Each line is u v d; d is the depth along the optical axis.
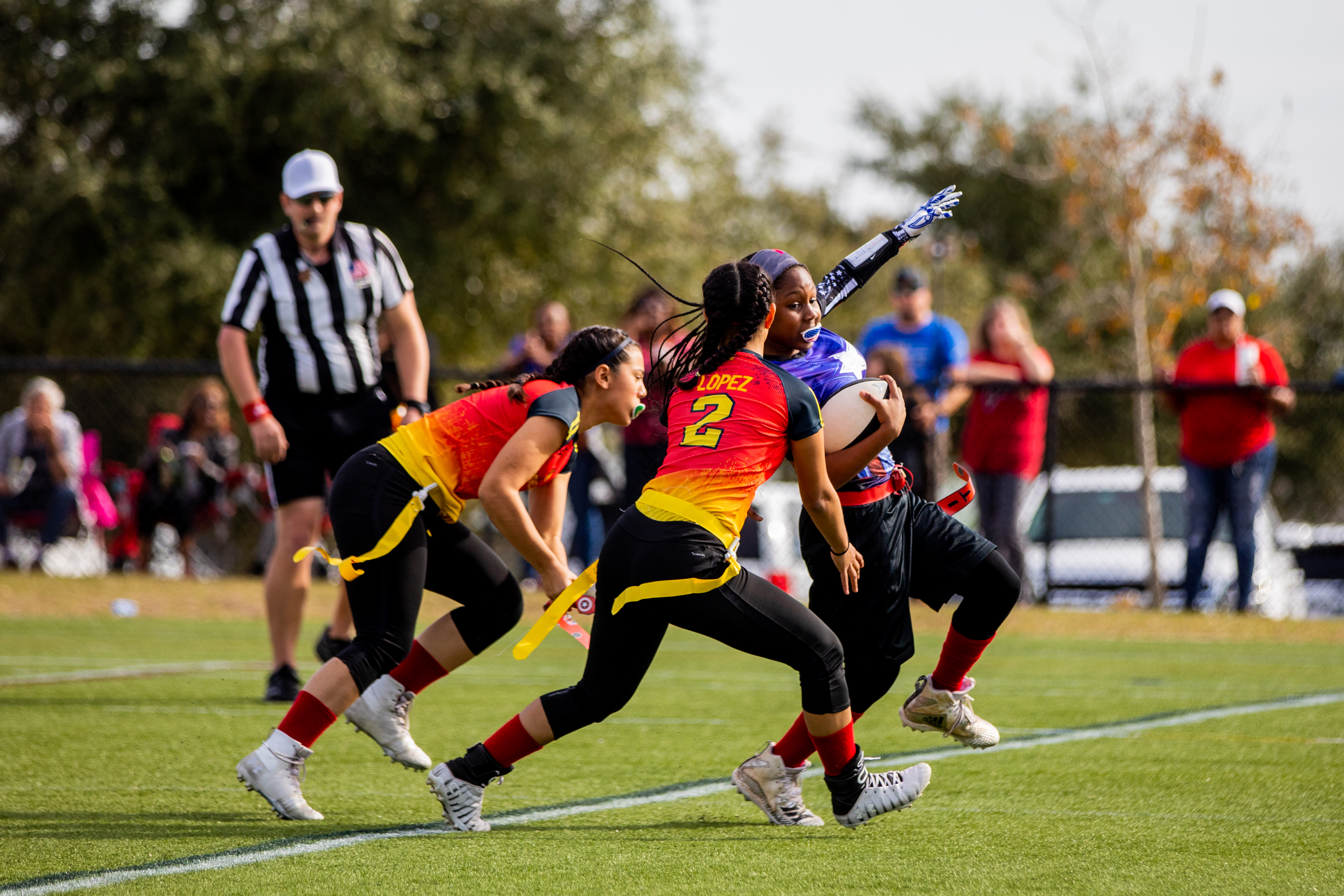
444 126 81.00
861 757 14.24
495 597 16.61
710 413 13.83
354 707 16.17
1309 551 47.84
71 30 76.75
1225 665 30.64
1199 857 12.89
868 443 14.28
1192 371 41.06
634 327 35.91
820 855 13.02
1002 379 40.00
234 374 22.91
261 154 79.00
